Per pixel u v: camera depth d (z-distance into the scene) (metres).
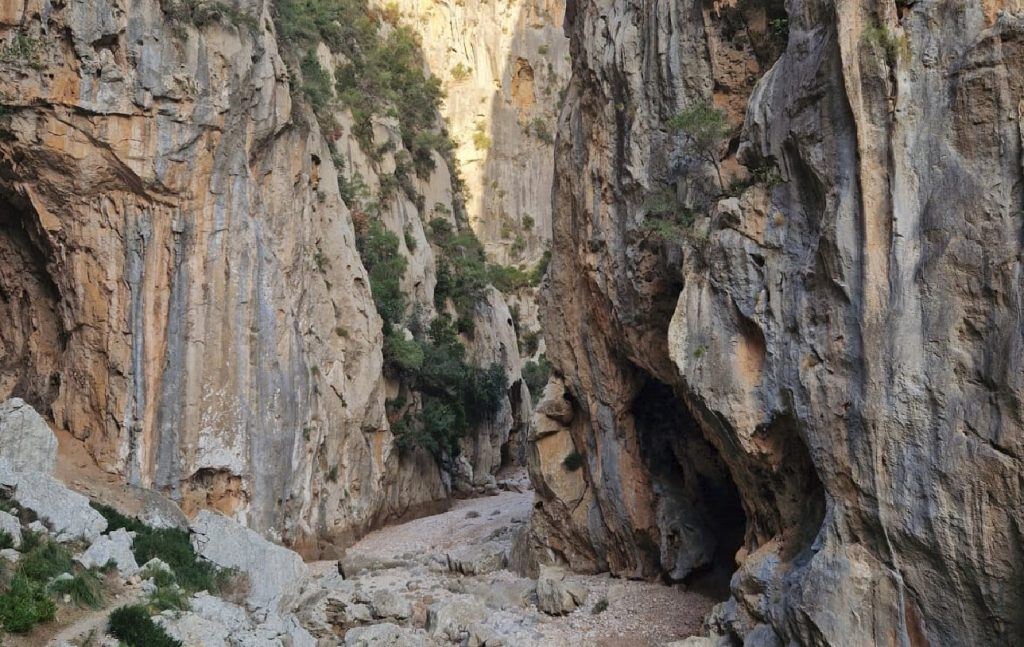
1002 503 12.76
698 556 22.42
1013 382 12.70
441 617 20.80
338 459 32.84
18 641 14.91
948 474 13.34
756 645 15.80
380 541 33.94
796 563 16.03
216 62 27.02
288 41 34.41
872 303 14.65
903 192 14.51
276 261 29.05
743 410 17.03
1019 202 13.19
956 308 13.65
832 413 15.07
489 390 47.75
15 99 23.27
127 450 24.67
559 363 26.95
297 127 31.62
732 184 19.53
